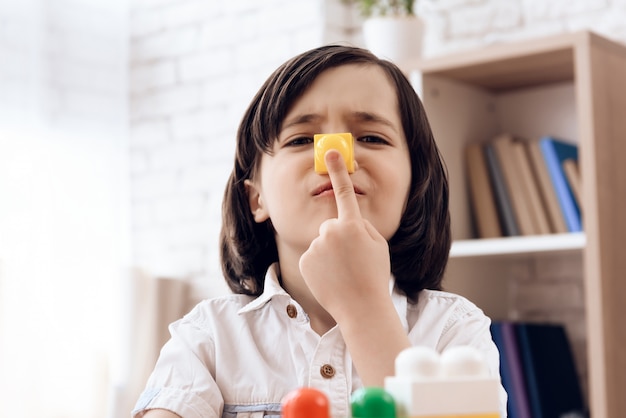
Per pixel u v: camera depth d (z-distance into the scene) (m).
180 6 3.39
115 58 3.43
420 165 1.10
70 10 3.31
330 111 1.01
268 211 1.08
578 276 2.60
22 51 3.15
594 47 2.17
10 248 3.03
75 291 3.17
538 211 2.40
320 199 0.97
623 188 2.20
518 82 2.60
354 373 1.04
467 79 2.54
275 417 1.04
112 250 3.34
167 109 3.40
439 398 0.63
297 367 1.05
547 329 2.47
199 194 3.32
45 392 3.02
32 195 3.11
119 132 3.42
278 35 3.13
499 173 2.48
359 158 0.99
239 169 1.14
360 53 1.05
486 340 1.08
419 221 1.12
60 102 3.25
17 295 3.01
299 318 1.06
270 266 1.11
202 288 3.27
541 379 2.38
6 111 3.10
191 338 1.10
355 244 0.87
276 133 1.02
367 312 0.85
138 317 3.08
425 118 1.11
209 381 1.06
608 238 2.13
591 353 2.08
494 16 2.76
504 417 1.04
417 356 0.65
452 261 2.49
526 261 2.68
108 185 3.37
